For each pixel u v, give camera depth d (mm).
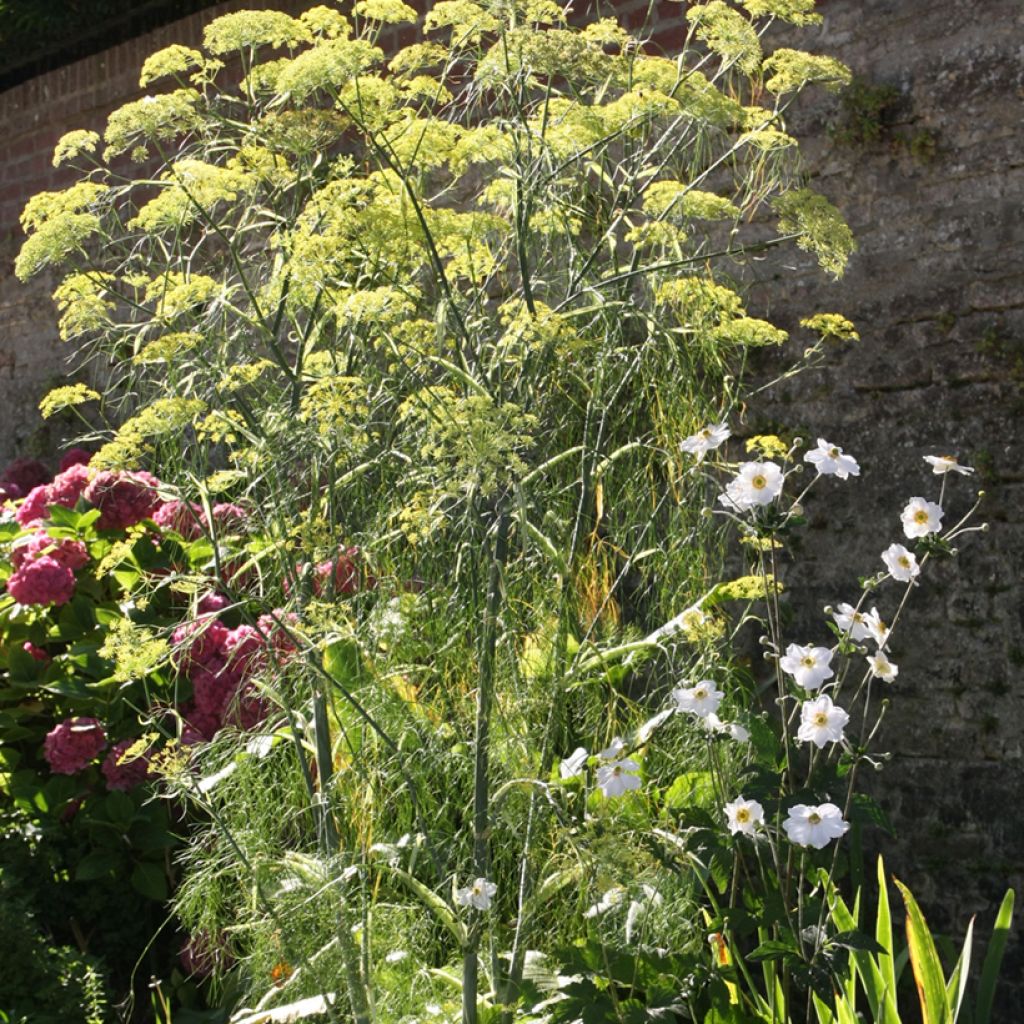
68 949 2844
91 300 2516
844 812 2193
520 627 2455
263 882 2447
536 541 2354
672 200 2467
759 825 2229
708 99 2303
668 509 2701
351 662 2635
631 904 2375
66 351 5344
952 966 3008
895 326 3213
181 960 3119
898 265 3215
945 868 3068
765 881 2293
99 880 3213
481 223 2436
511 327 2309
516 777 2344
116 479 3334
